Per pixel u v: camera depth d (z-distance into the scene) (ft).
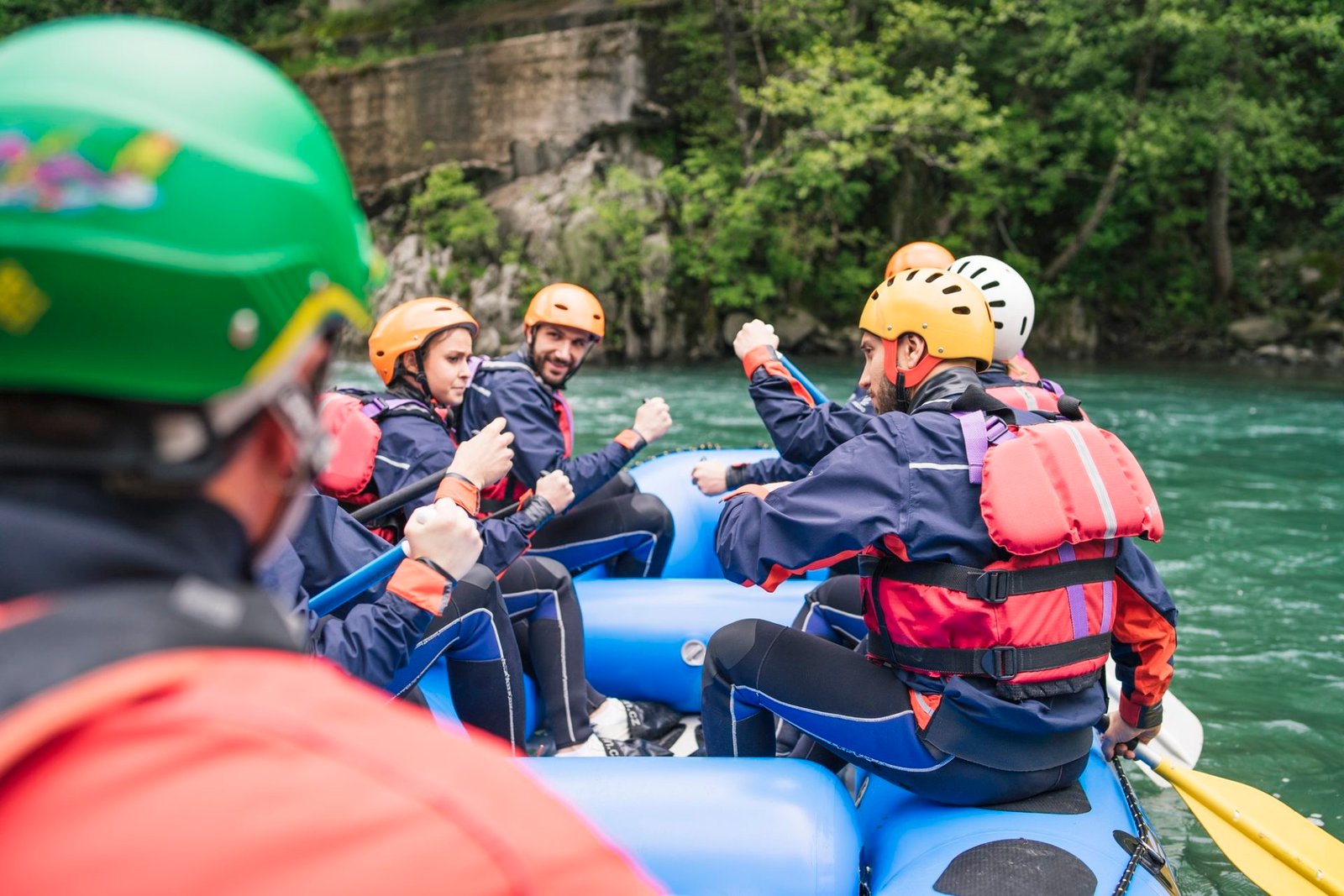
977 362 6.42
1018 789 5.82
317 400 1.79
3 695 1.28
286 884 1.30
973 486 5.75
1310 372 44.47
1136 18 50.08
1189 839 8.24
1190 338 53.31
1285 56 51.19
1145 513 5.74
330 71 55.98
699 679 9.68
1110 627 5.97
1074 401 6.30
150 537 1.49
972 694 5.65
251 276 1.48
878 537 5.75
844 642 9.09
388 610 5.38
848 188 52.08
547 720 9.10
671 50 51.65
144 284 1.39
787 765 5.88
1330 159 52.19
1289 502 19.35
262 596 1.60
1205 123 51.29
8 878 1.24
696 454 13.80
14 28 65.21
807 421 9.53
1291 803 8.66
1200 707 10.48
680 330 49.42
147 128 1.43
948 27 50.57
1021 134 52.39
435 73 53.16
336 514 6.56
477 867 1.41
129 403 1.44
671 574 12.48
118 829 1.26
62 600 1.38
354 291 1.73
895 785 6.57
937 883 5.24
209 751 1.32
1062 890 5.09
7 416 1.42
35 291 1.35
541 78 50.80
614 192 48.34
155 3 67.36
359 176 55.98
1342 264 52.75
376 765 1.42
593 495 12.34
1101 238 53.47
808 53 51.47
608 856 1.58
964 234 54.44
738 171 50.44
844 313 53.26
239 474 1.60
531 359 10.92
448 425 10.36
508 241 49.29
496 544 8.05
